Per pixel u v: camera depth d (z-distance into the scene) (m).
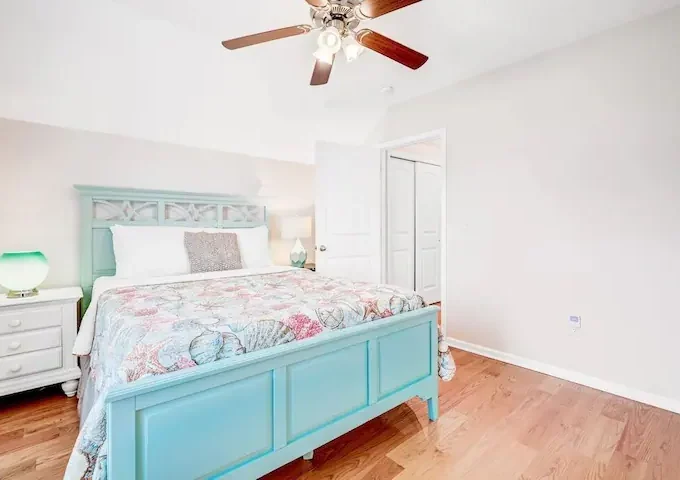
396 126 3.61
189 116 3.04
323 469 1.55
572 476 1.51
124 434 1.03
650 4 2.01
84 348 2.04
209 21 2.20
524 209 2.69
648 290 2.15
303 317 1.51
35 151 2.53
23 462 1.58
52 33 2.15
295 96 3.23
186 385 1.13
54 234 2.60
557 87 2.50
